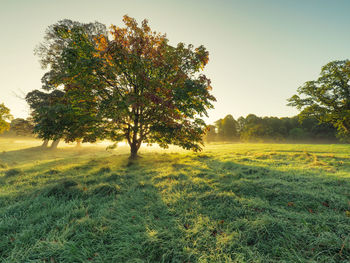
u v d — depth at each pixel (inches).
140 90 403.5
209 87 392.8
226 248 91.6
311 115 909.2
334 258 81.0
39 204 150.3
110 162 413.4
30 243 100.4
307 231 100.7
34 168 358.0
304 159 354.3
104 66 319.0
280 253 87.4
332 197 144.2
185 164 340.8
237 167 294.7
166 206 145.3
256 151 536.7
